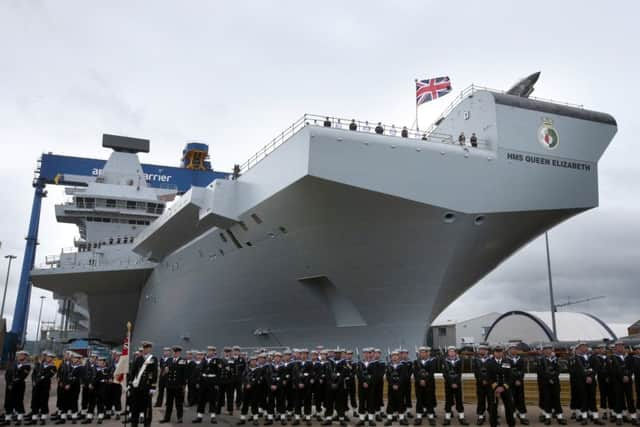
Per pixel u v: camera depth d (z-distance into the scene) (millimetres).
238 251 18375
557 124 15883
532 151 15383
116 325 35562
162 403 15156
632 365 11031
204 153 48469
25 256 42844
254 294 18531
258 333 18859
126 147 38344
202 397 11555
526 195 15141
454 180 14289
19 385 11766
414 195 13836
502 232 15625
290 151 14133
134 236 32250
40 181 43500
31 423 11625
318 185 13648
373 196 13766
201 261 21156
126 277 29797
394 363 10891
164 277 26016
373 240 14914
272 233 16406
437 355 13352
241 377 13070
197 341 23062
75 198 35281
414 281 15469
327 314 16859
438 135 17781
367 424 10727
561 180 15664
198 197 17781
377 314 16031
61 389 11906
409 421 11234
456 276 16141
